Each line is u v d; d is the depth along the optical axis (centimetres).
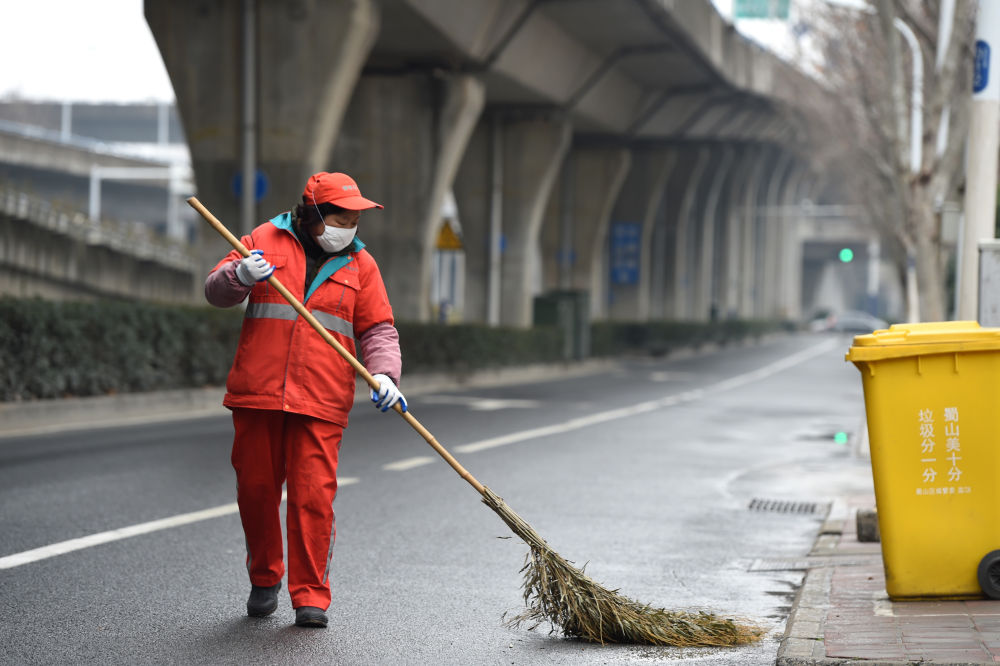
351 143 4081
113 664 661
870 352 776
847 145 4528
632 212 7025
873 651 659
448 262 8900
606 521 1231
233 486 1343
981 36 1207
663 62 5312
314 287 736
